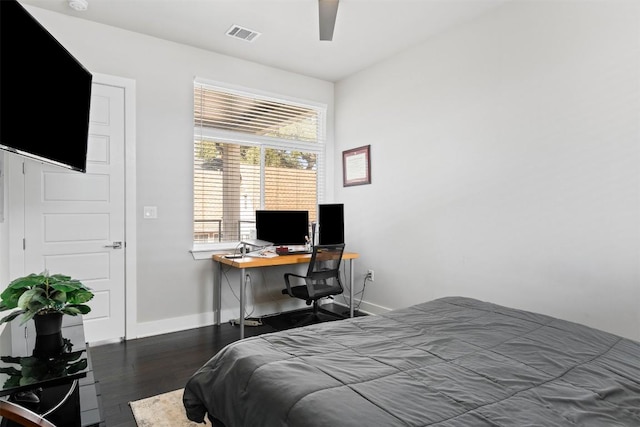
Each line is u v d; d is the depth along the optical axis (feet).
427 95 10.96
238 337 10.61
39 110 6.01
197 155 11.76
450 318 5.97
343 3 8.96
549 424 2.97
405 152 11.70
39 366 4.38
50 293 5.07
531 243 8.42
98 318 9.96
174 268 11.16
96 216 9.91
